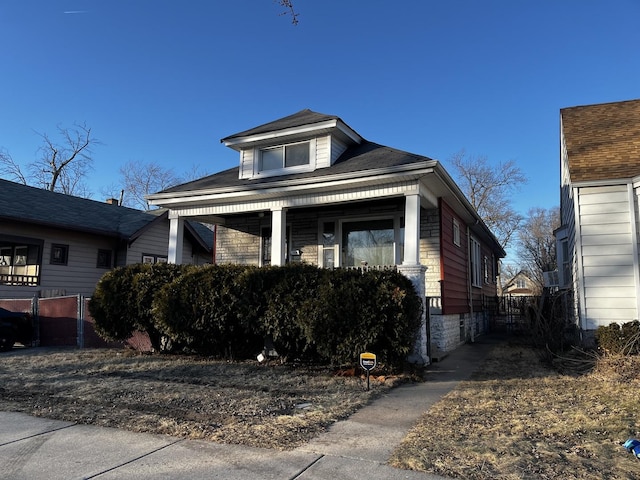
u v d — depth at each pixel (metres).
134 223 18.11
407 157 9.81
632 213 9.06
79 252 15.92
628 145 10.09
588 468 3.60
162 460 3.85
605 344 8.23
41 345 11.71
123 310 9.43
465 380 7.43
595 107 12.70
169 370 7.94
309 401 5.92
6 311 11.26
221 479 3.46
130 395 6.18
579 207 9.50
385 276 7.69
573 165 9.91
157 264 9.73
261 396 6.12
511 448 4.05
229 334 8.86
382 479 3.45
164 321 8.76
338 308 7.48
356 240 12.17
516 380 7.29
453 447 4.10
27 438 4.44
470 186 43.25
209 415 5.23
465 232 14.11
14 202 14.66
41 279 14.61
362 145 12.23
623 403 5.54
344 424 4.90
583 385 6.71
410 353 7.90
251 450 4.08
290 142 11.79
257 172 12.02
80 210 17.22
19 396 6.18
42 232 14.77
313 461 3.81
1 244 15.65
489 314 18.42
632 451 3.90
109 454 4.00
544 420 4.95
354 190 9.81
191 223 20.59
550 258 44.12
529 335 13.08
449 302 11.30
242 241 13.62
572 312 11.39
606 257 9.23
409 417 5.18
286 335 8.13
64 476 3.52
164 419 5.05
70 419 5.07
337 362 7.96
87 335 11.15
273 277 8.26
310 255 12.59
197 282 8.67
